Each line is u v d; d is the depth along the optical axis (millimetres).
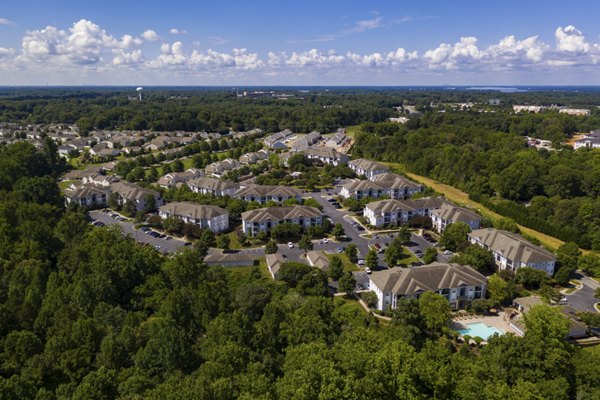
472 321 89000
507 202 156125
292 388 47281
